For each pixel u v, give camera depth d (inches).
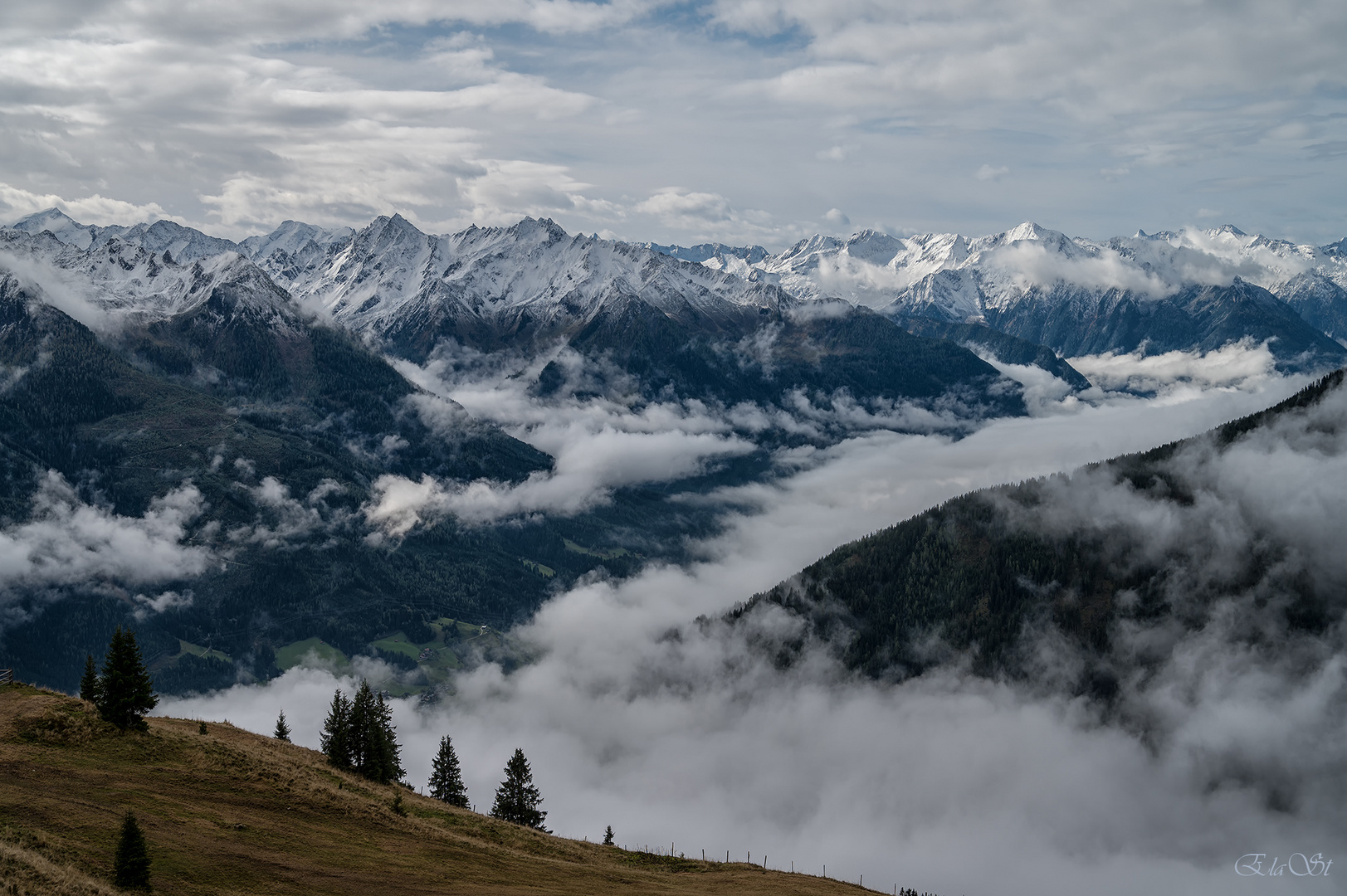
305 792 3036.4
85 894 1838.1
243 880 2214.6
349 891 2320.4
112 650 3063.5
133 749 2942.9
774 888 3334.2
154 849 2239.2
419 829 3093.0
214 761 3038.9
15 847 1963.6
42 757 2714.1
